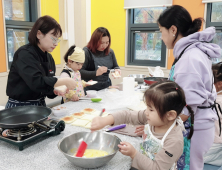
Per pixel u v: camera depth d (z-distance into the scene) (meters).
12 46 3.30
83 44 4.12
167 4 3.53
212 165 1.98
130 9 3.90
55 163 0.93
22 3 3.41
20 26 3.33
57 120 1.25
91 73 2.46
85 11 4.03
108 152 1.02
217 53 1.17
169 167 0.90
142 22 3.96
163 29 1.23
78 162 0.86
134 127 1.33
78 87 2.19
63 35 3.95
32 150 1.04
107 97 1.85
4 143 1.11
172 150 0.90
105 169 0.90
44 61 1.62
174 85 0.94
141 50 4.11
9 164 0.91
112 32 4.09
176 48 1.20
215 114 1.22
